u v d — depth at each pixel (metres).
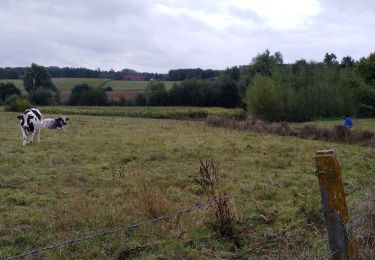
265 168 12.65
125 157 13.92
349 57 66.88
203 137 21.72
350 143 20.34
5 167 11.57
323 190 3.94
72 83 95.06
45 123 25.30
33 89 84.25
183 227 6.42
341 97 43.91
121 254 5.71
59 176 10.69
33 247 5.91
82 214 7.08
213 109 47.72
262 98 43.72
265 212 7.69
